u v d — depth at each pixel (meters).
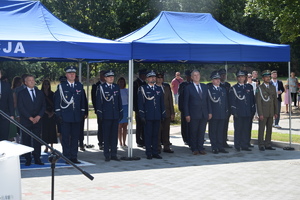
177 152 12.41
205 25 12.65
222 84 12.84
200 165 10.48
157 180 8.90
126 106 13.35
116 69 33.34
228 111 12.80
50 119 11.89
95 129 17.28
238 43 11.77
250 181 8.80
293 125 18.11
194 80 11.92
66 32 10.79
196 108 11.83
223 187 8.30
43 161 11.05
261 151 12.52
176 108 20.02
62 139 10.61
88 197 7.58
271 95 12.62
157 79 11.87
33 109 10.23
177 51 11.13
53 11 32.28
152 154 11.50
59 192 7.91
